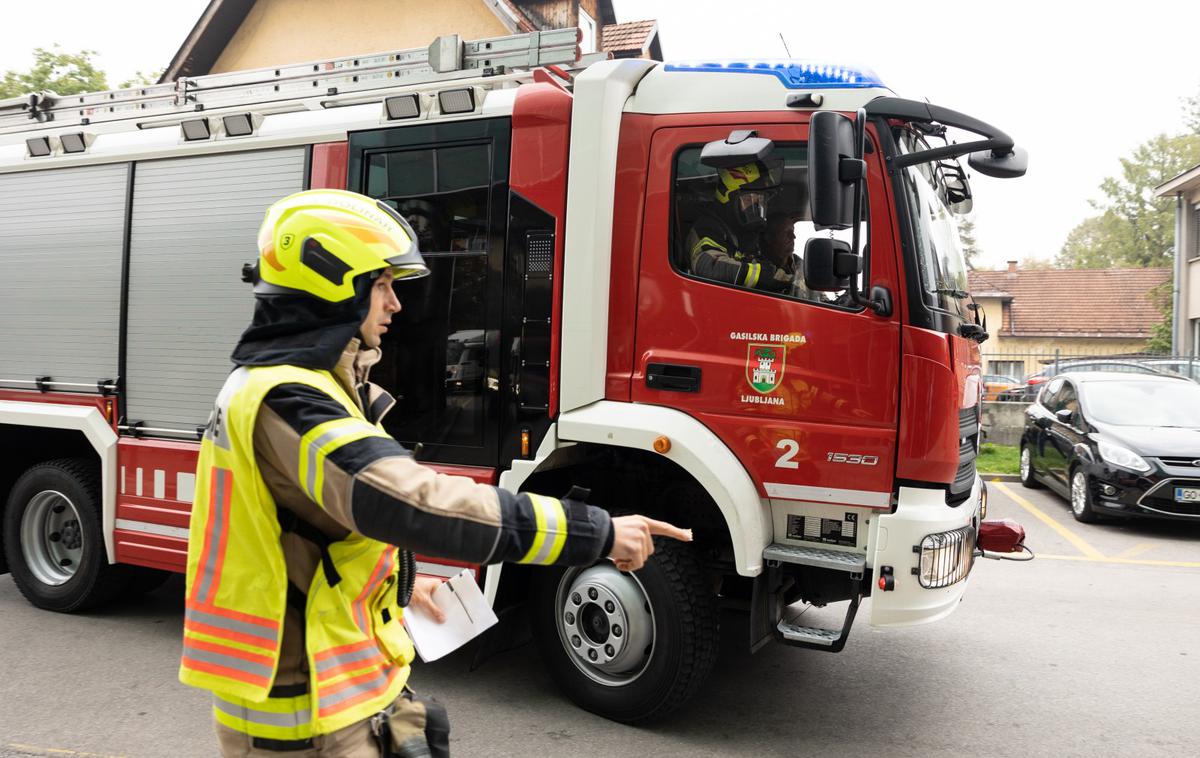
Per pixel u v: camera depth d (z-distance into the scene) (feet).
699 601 12.69
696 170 12.90
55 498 18.02
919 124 12.52
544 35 15.90
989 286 136.67
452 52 16.44
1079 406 32.68
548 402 13.15
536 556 5.00
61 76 88.69
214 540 5.20
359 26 63.00
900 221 12.03
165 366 16.10
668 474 13.99
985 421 49.37
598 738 12.84
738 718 13.75
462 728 13.08
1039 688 15.25
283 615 5.10
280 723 5.16
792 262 12.41
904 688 15.19
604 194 12.99
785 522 12.84
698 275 12.80
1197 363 55.98
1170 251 170.30
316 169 14.89
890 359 11.94
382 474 4.72
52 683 14.56
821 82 12.51
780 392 12.36
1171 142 170.19
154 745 12.29
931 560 11.96
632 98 13.33
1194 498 27.71
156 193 16.29
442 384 13.91
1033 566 24.48
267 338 5.38
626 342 13.10
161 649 16.25
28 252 17.63
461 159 13.83
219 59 66.33
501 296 13.48
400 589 6.09
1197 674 15.98
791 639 12.58
